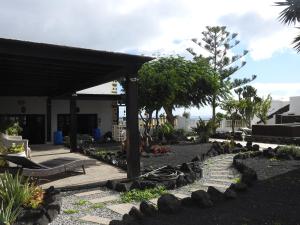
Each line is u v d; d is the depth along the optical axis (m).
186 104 22.38
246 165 9.88
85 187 7.36
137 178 7.92
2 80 12.25
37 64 8.51
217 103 25.83
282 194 6.20
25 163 7.67
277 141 18.80
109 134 20.92
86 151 13.59
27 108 18.83
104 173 8.97
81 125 20.92
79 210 5.66
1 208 4.80
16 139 12.09
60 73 10.25
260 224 4.55
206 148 15.70
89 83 11.74
